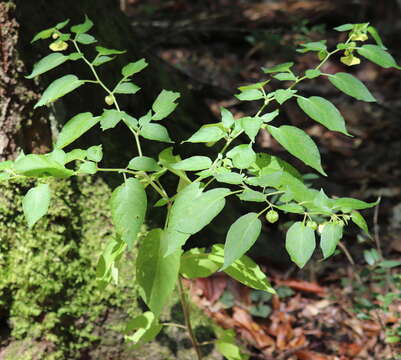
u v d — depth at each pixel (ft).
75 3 3.51
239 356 2.96
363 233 4.53
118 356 3.25
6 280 3.11
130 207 2.23
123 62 3.78
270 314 3.78
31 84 3.18
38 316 3.15
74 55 2.52
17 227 3.13
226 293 3.76
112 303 3.28
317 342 3.69
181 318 3.41
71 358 3.19
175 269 2.39
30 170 2.10
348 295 3.96
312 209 2.10
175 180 3.72
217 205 2.09
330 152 5.71
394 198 5.08
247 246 2.02
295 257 2.05
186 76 5.70
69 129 2.38
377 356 3.59
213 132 2.33
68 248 3.23
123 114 2.40
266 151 4.96
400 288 3.52
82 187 3.34
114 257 2.56
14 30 3.10
